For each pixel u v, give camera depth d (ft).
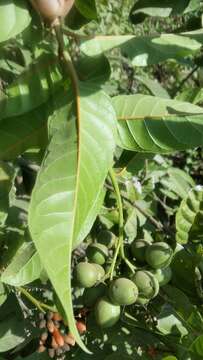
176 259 1.23
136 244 1.16
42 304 1.15
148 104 0.95
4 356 1.36
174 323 1.18
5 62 1.23
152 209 1.74
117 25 3.56
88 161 0.77
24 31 0.84
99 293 1.09
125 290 1.05
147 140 0.94
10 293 1.31
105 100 0.80
